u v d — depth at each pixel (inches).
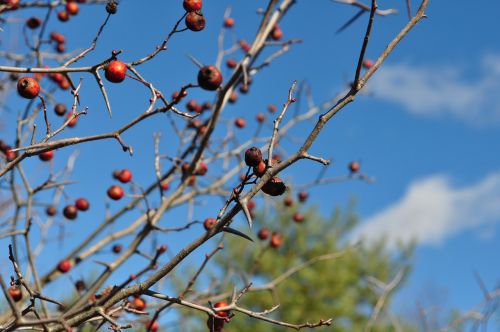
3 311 142.6
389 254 563.5
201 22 100.9
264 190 81.0
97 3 177.9
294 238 588.4
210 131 154.7
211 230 81.0
